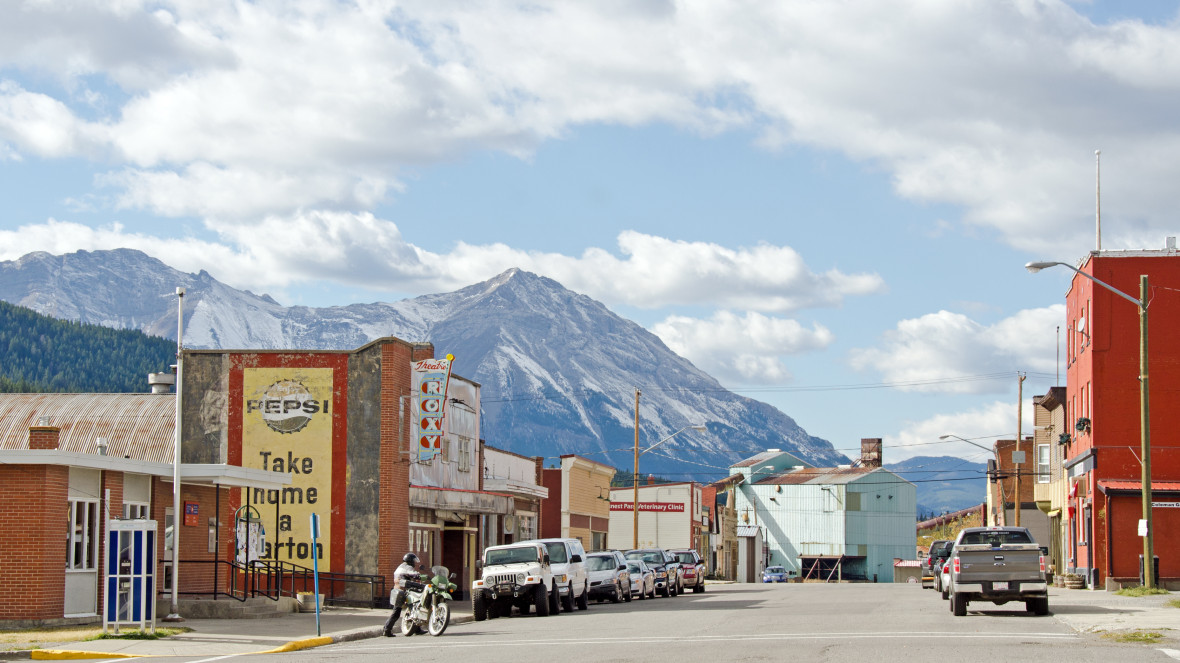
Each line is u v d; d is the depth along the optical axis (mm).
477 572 49344
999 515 78125
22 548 26375
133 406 42219
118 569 25391
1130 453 46875
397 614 27469
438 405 41969
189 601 31344
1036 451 64375
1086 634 22047
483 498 47094
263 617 32312
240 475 32375
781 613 32375
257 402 40469
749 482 120500
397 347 40344
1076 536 52438
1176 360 46875
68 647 23016
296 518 39656
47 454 26219
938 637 21672
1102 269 47812
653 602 43281
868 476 114875
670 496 91062
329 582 39250
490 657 19781
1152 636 20594
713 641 22047
